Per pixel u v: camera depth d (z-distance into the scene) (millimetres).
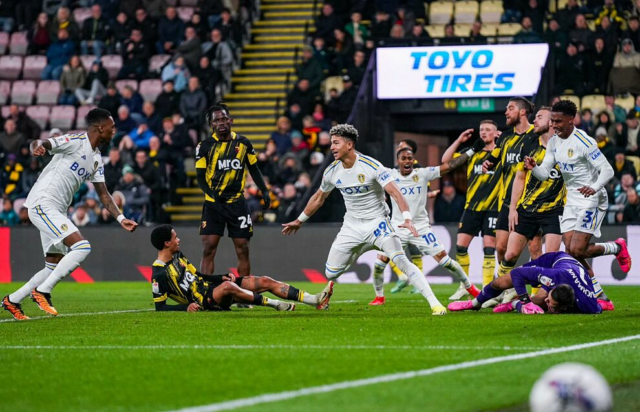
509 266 20953
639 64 40438
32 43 49094
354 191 18609
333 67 43406
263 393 10391
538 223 20578
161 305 20141
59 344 14812
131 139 40844
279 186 38406
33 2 50156
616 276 33438
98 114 19641
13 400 10312
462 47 38594
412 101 39438
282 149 39781
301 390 10500
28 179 41812
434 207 37125
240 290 19438
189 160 42594
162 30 47031
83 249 19359
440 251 23062
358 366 12078
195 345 14312
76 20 49969
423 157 42875
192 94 42844
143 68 46125
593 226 19922
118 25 47688
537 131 20797
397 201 18141
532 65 38031
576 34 40906
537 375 11320
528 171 20578
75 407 9906
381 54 39281
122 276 37406
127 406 9891
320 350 13539
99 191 20047
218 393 10445
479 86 38469
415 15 44281
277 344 14281
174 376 11570
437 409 9508
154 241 19922
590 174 19734
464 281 23141
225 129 21922
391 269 35656
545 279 18500
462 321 17406
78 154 19391
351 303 24172
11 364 12789
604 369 11766
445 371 11617
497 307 19438
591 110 39344
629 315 18531
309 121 39875
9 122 43188
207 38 46094
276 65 47062
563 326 16422
